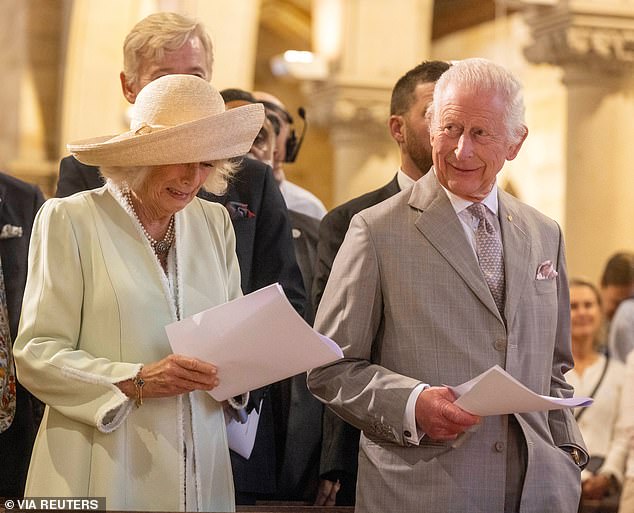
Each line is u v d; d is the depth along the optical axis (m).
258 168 5.68
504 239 4.71
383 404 4.41
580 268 13.17
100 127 17.44
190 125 4.22
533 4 13.29
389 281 4.59
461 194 4.64
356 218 4.74
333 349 4.27
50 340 4.32
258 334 4.21
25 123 17.97
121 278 4.37
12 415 5.25
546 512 4.52
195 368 4.19
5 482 5.57
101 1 17.25
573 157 13.26
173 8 16.89
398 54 17.12
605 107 13.13
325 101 17.22
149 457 4.31
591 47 12.97
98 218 4.44
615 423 8.89
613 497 8.67
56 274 4.35
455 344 4.52
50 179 18.00
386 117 17.05
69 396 4.26
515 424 4.60
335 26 17.11
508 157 4.70
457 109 4.52
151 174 4.33
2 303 5.33
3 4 17.94
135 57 5.43
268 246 5.57
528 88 18.05
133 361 4.33
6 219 5.79
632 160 13.21
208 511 4.39
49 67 18.09
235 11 16.73
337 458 5.67
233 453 5.54
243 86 16.81
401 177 6.02
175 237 4.52
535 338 4.64
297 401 6.07
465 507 4.46
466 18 19.42
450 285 4.58
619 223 13.15
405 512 4.48
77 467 4.30
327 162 21.94
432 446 4.50
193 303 4.47
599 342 9.41
